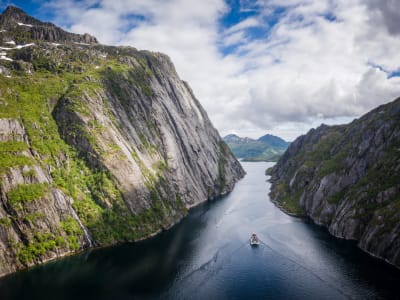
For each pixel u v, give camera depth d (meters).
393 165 107.88
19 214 89.19
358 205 108.00
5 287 76.69
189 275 83.81
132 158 131.00
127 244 106.62
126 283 79.44
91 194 113.38
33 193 93.88
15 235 87.50
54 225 95.75
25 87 128.00
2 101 112.69
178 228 125.00
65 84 138.88
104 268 87.69
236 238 111.75
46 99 127.31
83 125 122.00
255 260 92.62
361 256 91.44
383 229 91.38
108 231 107.31
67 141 119.69
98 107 133.38
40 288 76.50
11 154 97.31
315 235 112.06
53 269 86.38
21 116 112.62
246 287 77.19
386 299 69.12
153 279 81.62
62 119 123.12
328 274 81.81
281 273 83.81
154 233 117.25
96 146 120.06
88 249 100.81
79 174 114.81
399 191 99.69
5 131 101.81
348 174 128.25
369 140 128.88
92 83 142.62
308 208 141.50
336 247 99.31
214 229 122.81
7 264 83.75
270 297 72.38
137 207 119.44
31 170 96.94
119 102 148.12
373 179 110.94
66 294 73.94
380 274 79.94
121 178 119.44
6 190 89.81
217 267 88.56
